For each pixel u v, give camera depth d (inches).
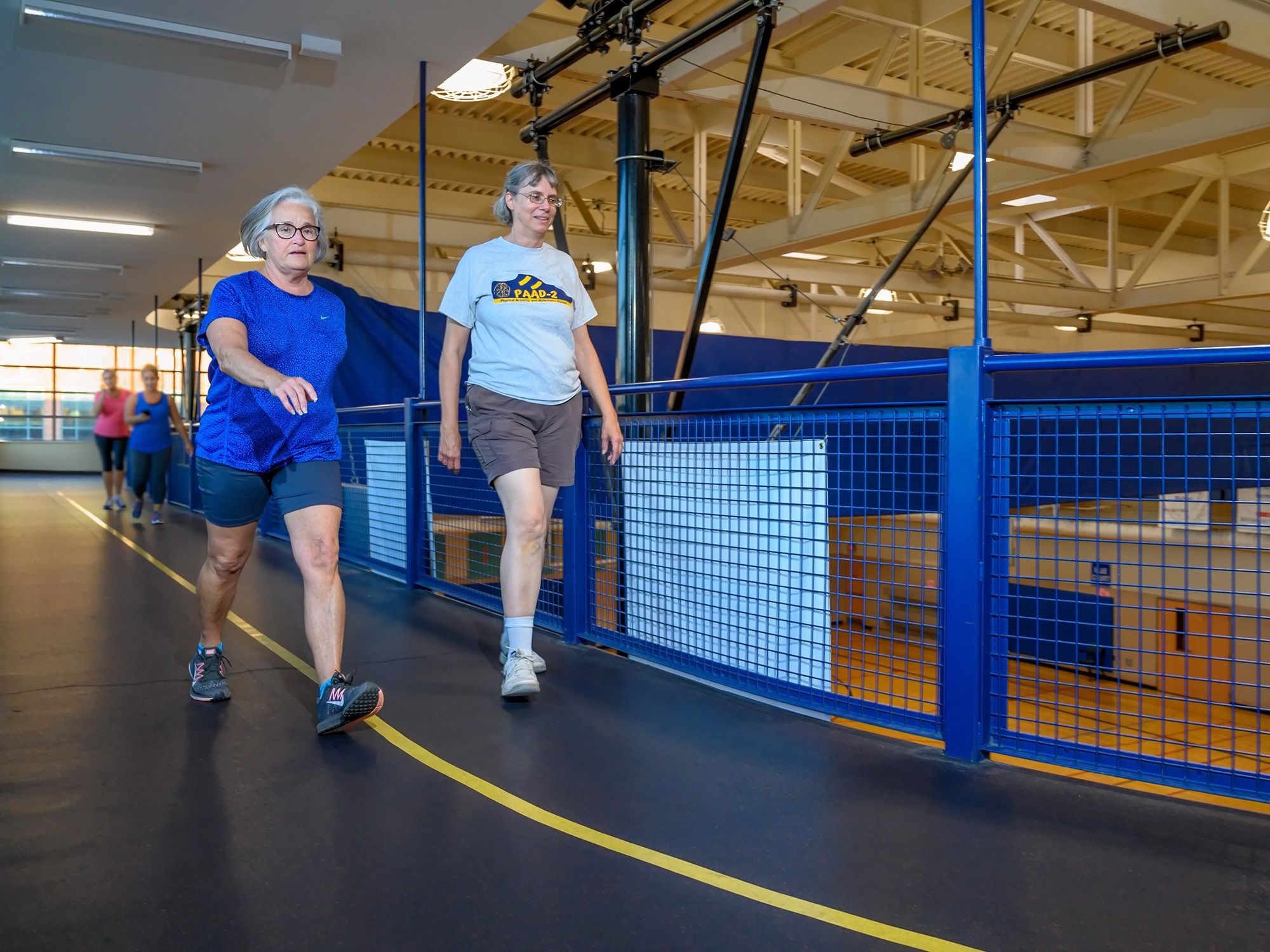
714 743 101.6
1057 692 91.7
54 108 212.8
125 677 126.8
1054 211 450.0
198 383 507.5
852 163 429.7
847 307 597.3
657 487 135.5
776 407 114.0
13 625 160.7
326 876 69.8
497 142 357.4
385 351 343.6
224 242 339.6
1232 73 335.6
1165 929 62.3
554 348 115.6
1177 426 201.6
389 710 113.4
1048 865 71.9
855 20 278.2
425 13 172.6
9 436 838.5
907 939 61.0
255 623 162.1
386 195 406.6
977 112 94.7
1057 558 90.4
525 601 116.3
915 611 155.5
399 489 215.0
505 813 81.9
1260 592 77.1
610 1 167.8
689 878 69.7
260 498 104.7
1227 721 142.4
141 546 279.0
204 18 173.0
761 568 117.3
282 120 221.6
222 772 91.7
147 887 67.9
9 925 62.6
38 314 513.3
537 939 60.9
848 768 93.7
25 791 86.4
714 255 161.0
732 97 228.2
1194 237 584.4
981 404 94.0
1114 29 301.9
